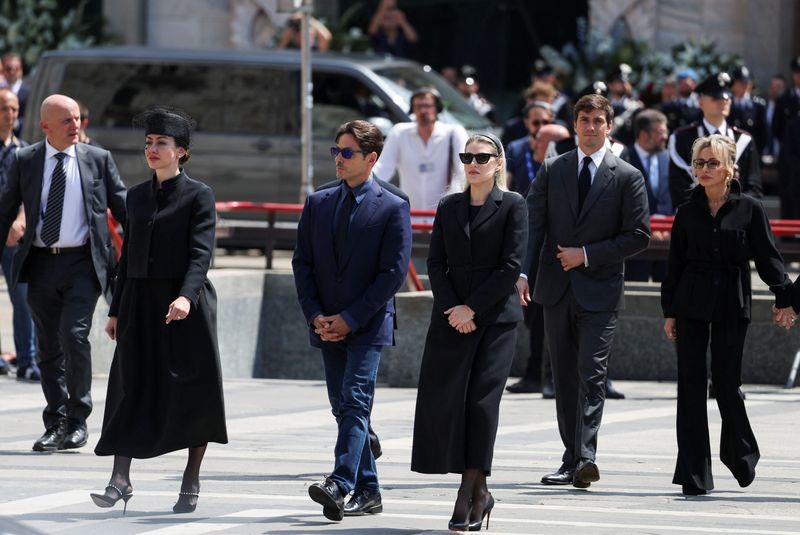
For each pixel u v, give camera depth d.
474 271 17.38
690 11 54.53
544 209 20.66
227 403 27.61
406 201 18.16
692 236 19.38
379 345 17.94
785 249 31.80
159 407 17.67
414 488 19.95
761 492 19.73
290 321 35.62
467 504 16.91
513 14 61.31
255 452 22.50
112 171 22.80
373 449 20.72
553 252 20.50
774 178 45.59
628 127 37.69
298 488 19.69
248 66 42.81
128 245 17.91
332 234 18.02
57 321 22.53
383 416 26.17
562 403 20.47
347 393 17.75
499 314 17.16
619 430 24.56
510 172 29.95
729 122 42.53
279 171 42.44
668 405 27.34
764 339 30.25
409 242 18.00
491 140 17.48
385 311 18.03
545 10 61.03
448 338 17.16
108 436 17.55
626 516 17.97
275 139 42.47
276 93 42.59
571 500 19.00
